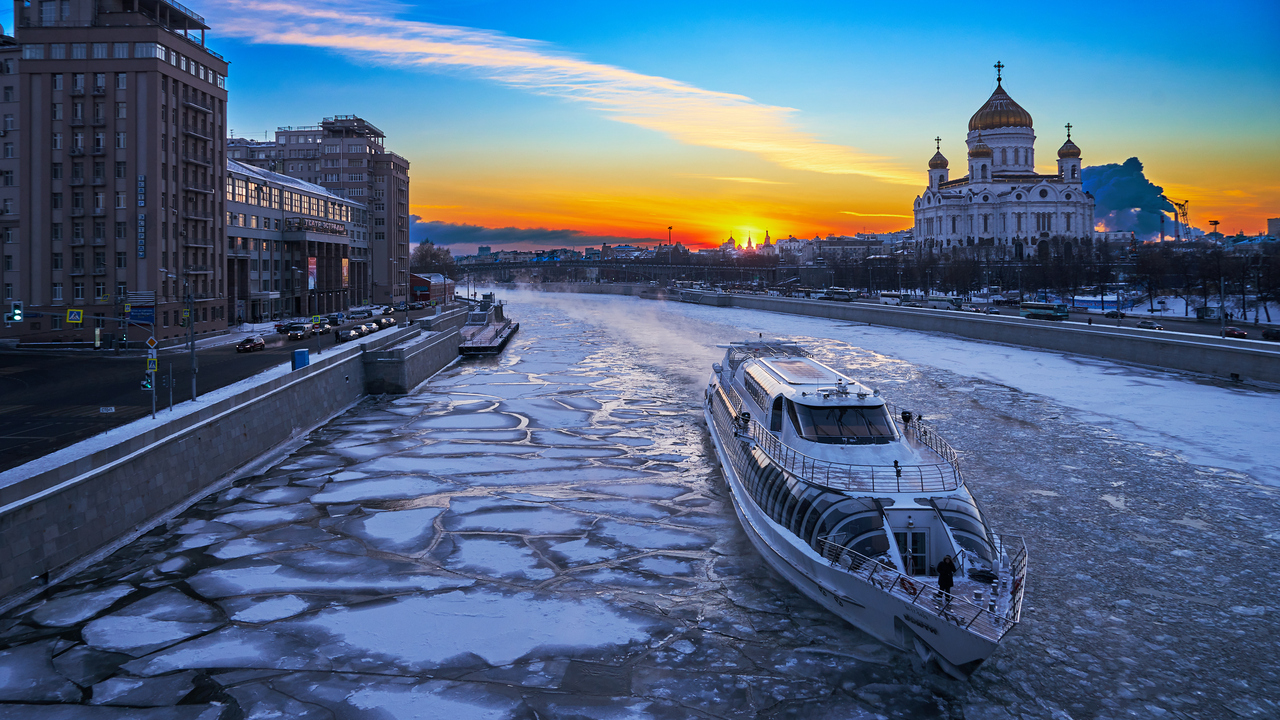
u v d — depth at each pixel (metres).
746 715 17.56
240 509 31.67
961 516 21.73
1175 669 19.55
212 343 80.31
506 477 36.53
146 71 76.00
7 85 76.81
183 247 81.75
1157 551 27.19
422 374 67.50
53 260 76.44
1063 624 21.91
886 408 26.70
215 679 18.75
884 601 19.72
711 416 42.62
